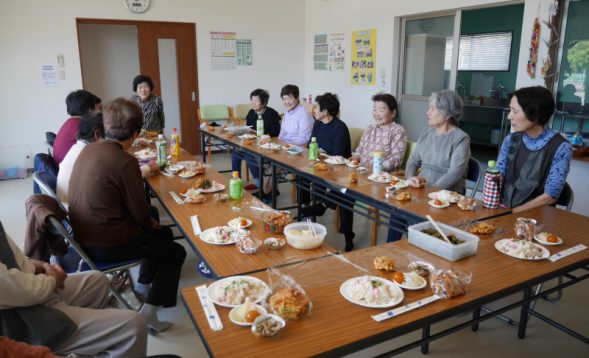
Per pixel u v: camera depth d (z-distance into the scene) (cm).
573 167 377
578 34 380
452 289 125
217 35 667
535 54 401
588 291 265
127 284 265
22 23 548
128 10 604
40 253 188
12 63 552
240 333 108
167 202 226
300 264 149
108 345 154
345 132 361
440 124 267
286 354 100
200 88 676
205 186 247
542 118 209
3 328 133
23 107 568
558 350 211
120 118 198
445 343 215
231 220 195
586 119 391
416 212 204
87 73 711
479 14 503
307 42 729
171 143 377
